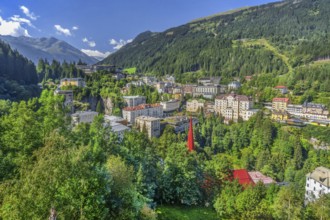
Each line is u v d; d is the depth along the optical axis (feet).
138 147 191.01
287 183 327.67
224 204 159.84
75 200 77.77
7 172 100.78
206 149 423.23
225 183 205.36
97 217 82.64
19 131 132.46
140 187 139.85
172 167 171.94
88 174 83.20
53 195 74.38
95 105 639.76
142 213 109.19
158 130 483.10
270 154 397.60
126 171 119.03
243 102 577.84
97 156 129.18
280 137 432.66
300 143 405.39
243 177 232.94
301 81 636.89
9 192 79.10
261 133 436.76
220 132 470.39
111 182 97.14
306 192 262.06
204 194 189.37
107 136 186.80
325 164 360.89
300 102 571.28
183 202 170.19
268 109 577.84
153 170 172.24
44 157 85.05
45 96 208.23
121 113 582.76
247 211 139.33
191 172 170.09
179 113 648.38
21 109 163.02
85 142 154.20
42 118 163.02
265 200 179.83
